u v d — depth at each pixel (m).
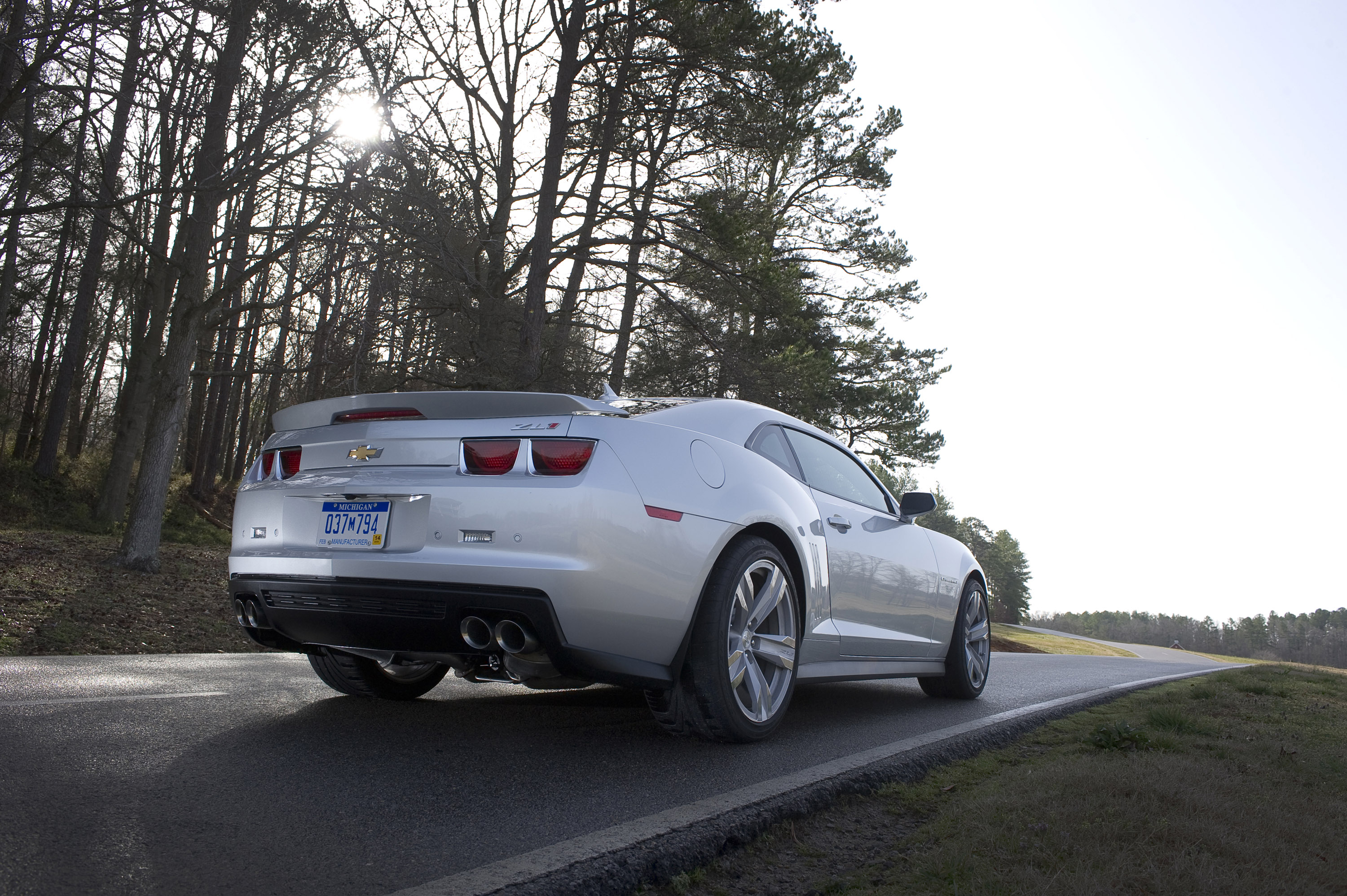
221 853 1.79
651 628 2.74
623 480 2.72
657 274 16.92
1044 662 8.80
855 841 2.21
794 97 14.86
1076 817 2.18
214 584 11.34
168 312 17.80
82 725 2.79
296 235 9.29
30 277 22.17
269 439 3.28
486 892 1.64
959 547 4.98
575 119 15.98
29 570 9.38
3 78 8.70
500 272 14.45
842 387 23.89
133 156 10.20
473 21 12.67
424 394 2.84
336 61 8.88
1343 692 5.57
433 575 2.62
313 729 2.96
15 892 1.51
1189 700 4.72
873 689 5.16
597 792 2.39
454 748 2.82
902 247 23.92
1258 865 1.90
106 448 28.95
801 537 3.40
